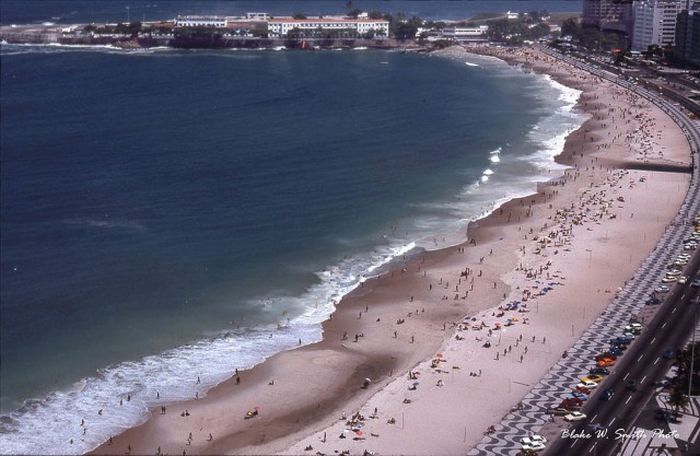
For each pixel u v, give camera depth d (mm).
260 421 154500
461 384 163875
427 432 148125
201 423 154250
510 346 178375
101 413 158500
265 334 189125
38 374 172250
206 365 176000
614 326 185375
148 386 167750
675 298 198625
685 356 160500
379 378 168875
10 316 197000
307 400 161375
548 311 195125
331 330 190375
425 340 183500
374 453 142125
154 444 148000
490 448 142000
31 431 152625
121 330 191000
